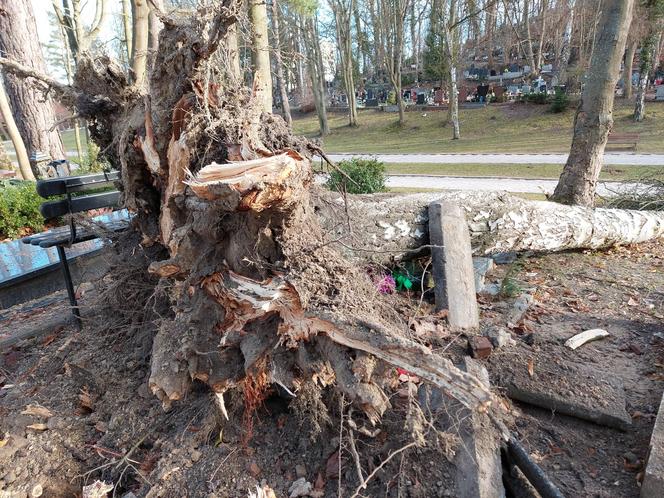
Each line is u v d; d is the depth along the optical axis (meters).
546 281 4.82
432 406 2.61
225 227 2.44
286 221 2.24
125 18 10.58
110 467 2.69
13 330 4.65
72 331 4.26
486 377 2.87
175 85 2.83
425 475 2.27
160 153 2.99
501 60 38.75
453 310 3.70
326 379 2.30
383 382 2.13
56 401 3.23
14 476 2.68
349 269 2.40
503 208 4.61
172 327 2.72
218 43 2.41
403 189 10.01
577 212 5.15
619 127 18.22
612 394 2.82
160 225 3.37
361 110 32.19
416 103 31.05
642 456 2.45
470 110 25.44
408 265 4.52
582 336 3.49
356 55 32.84
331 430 2.59
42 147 9.47
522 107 23.77
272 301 2.19
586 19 23.64
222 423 2.69
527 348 3.37
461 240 4.07
